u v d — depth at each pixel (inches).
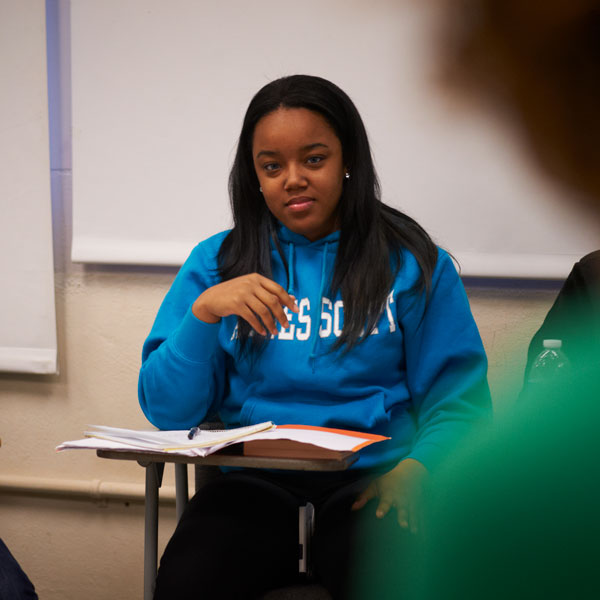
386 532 62.1
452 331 77.9
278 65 111.3
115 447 60.7
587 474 9.2
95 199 117.2
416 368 78.1
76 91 116.7
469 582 9.7
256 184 81.9
